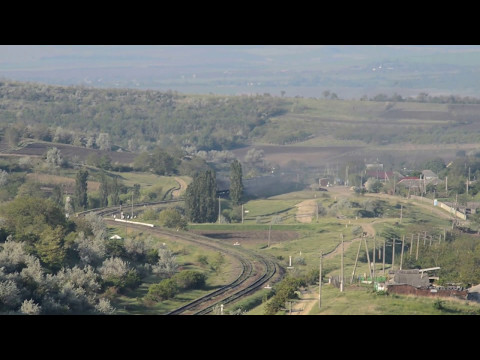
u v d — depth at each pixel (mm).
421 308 173625
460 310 173375
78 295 177625
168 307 184750
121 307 181625
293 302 183000
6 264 184375
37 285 174250
